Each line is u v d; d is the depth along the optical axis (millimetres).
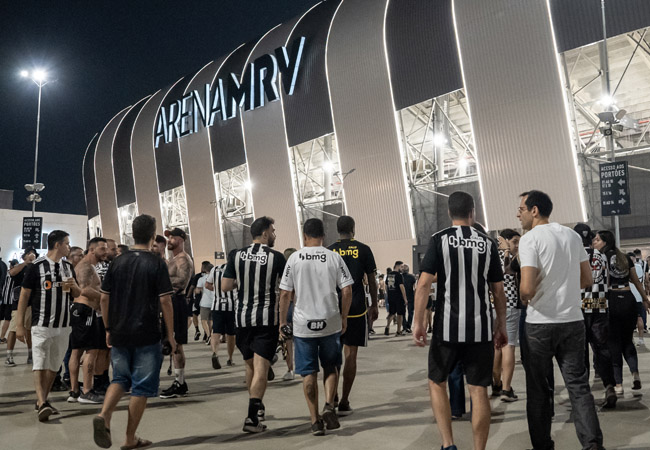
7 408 5980
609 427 4707
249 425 4785
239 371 8578
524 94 20578
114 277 4348
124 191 45375
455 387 5266
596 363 5504
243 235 34938
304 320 4828
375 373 8055
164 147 40688
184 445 4465
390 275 13961
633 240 20125
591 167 20547
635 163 19922
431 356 3721
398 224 25641
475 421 3594
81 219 40906
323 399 6285
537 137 20266
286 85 30531
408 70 24781
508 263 5961
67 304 5609
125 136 45656
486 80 21703
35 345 5402
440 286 3709
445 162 35188
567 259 3826
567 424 4930
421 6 24531
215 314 8734
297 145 31766
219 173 36906
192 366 9164
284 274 4961
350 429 4883
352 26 27734
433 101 25328
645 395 5926
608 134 15844
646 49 23328
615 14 18453
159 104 43188
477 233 3764
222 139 35344
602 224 20266
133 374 4328
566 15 19562
